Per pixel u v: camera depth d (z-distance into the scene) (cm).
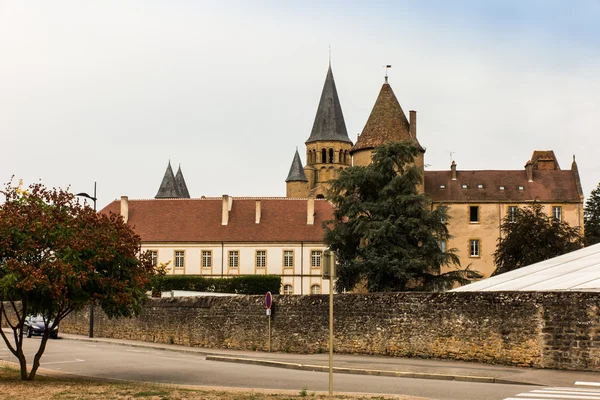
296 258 7881
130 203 8438
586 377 2056
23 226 1992
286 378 2145
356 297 2864
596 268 2895
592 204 9200
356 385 1923
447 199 8025
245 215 8188
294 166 13488
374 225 5341
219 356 2916
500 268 6412
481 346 2450
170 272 7975
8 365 2552
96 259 2031
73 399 1544
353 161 7994
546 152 9162
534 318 2317
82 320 4825
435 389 1817
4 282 1903
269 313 3158
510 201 7994
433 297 2614
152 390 1700
